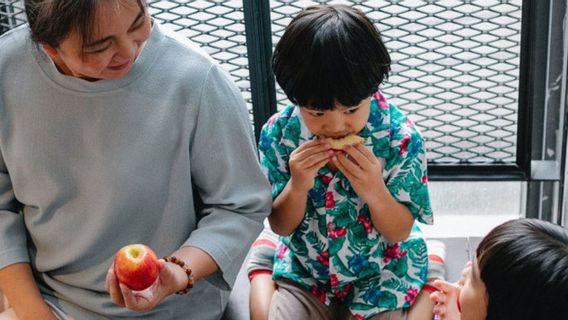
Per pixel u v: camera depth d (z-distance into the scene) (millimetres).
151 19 1119
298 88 1163
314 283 1410
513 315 1018
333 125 1201
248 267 1491
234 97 1189
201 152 1169
